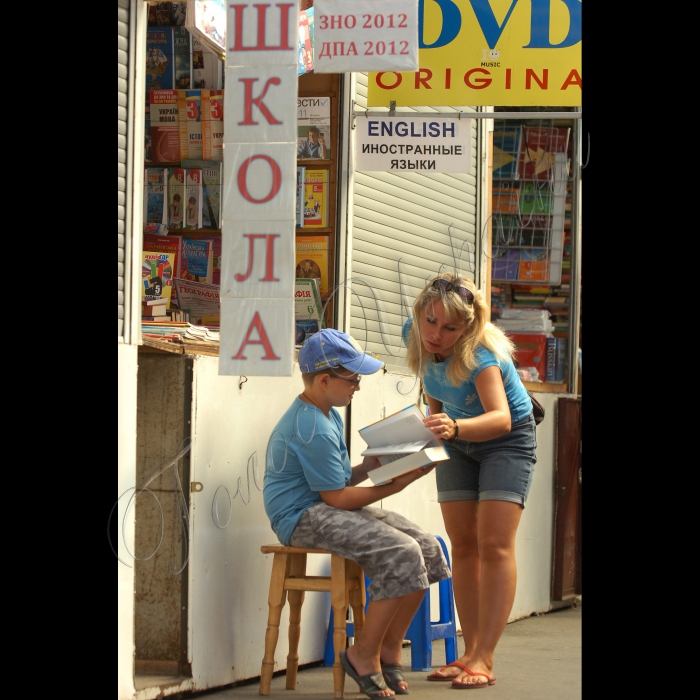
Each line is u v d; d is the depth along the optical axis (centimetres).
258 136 1462
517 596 2909
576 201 3519
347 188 2347
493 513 1836
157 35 2319
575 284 3538
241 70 1467
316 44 1600
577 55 2317
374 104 2356
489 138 3039
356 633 1834
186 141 2303
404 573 1642
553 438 3177
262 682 1748
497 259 3478
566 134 3419
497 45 2333
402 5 1588
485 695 1770
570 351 3528
